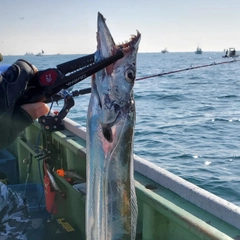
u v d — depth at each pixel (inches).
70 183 120.4
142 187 88.8
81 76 59.7
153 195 84.3
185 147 373.1
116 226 63.6
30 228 122.5
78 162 128.3
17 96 59.4
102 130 61.8
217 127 475.2
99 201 64.1
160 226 86.9
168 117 549.0
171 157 338.0
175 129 461.7
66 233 119.2
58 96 80.8
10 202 96.3
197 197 81.4
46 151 136.6
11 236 93.1
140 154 348.8
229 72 1768.0
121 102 61.5
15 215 95.9
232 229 72.1
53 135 136.3
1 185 95.3
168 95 805.2
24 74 60.4
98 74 61.9
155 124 495.5
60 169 129.4
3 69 64.4
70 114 521.0
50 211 131.4
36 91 62.0
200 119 530.6
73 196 126.3
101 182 63.2
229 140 403.9
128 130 62.3
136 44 61.8
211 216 77.2
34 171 163.0
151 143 390.6
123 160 62.7
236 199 240.5
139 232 94.7
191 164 316.2
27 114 62.3
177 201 83.2
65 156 136.9
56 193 132.0
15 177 176.9
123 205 63.7
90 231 66.3
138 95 813.2
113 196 63.2
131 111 62.3
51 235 118.7
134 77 61.6
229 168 303.3
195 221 72.2
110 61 58.9
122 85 61.3
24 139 167.9
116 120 61.4
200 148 369.1
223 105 670.5
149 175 95.3
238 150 360.2
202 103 697.6
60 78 61.0
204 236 68.9
